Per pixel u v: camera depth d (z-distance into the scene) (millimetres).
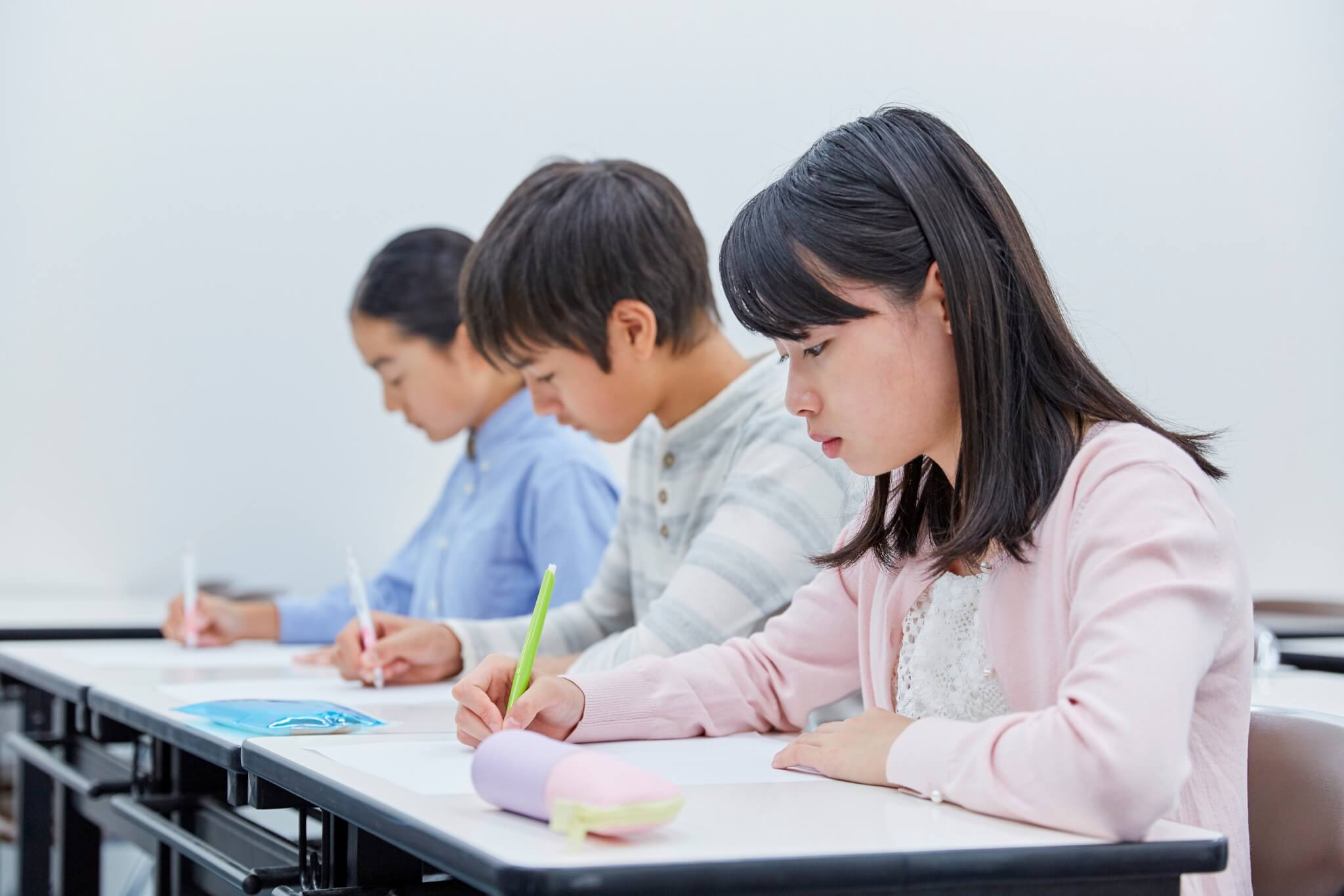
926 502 887
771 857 534
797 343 792
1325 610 2344
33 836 1681
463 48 2803
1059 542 753
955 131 812
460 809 623
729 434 1283
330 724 917
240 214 2924
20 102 2883
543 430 1769
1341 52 2484
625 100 2586
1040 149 2275
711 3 2482
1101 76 2318
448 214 2838
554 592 1643
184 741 932
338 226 2910
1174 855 594
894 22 2314
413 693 1213
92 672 1357
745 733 1000
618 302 1257
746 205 825
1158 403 2295
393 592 1947
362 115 2889
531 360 1294
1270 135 2443
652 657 990
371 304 1819
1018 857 567
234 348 2922
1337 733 809
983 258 773
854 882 542
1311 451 2473
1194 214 2369
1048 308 793
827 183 784
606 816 548
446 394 1820
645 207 1275
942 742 690
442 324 1812
